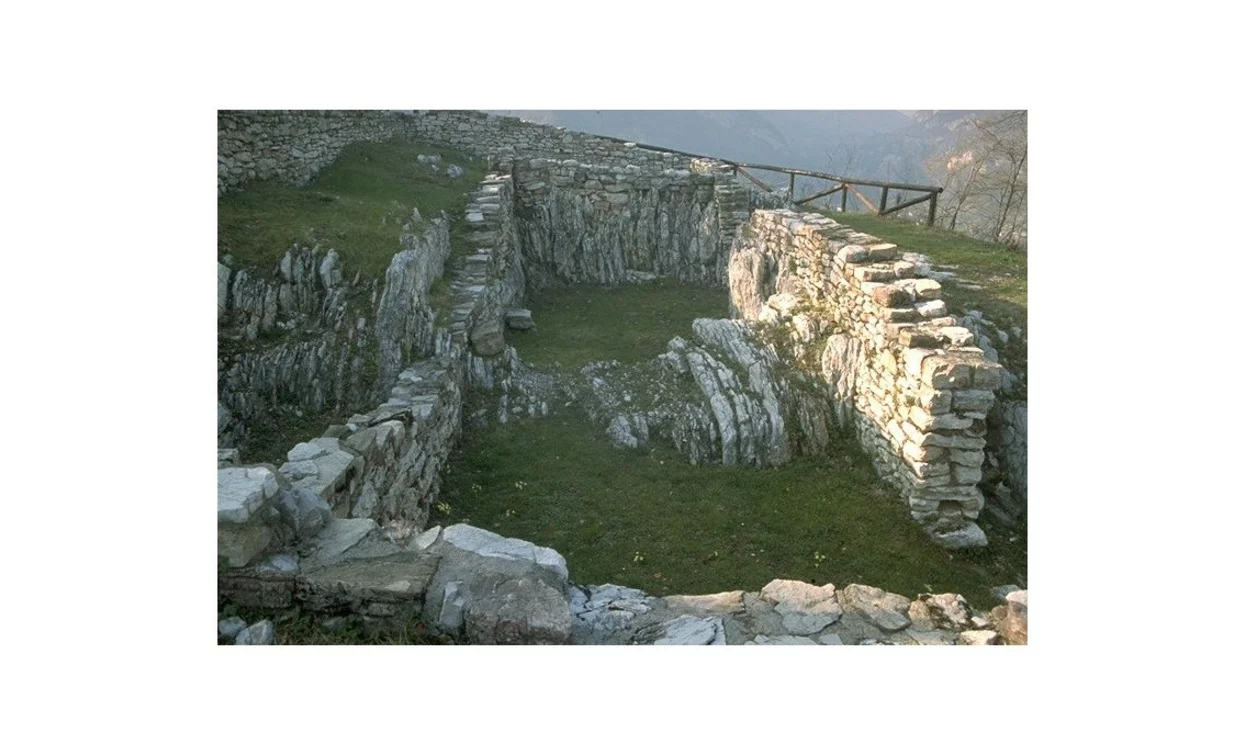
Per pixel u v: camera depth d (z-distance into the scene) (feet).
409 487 30.27
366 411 35.50
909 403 32.91
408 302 39.50
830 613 22.24
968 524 32.30
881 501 33.96
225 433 33.14
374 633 20.06
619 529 31.42
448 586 20.53
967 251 53.57
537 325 56.44
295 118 52.60
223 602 20.42
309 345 36.24
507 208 62.85
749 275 55.93
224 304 35.96
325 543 22.03
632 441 38.34
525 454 37.14
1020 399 37.78
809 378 40.37
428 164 67.82
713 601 22.79
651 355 49.08
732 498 34.22
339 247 39.73
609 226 71.41
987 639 21.21
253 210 42.29
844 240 43.68
